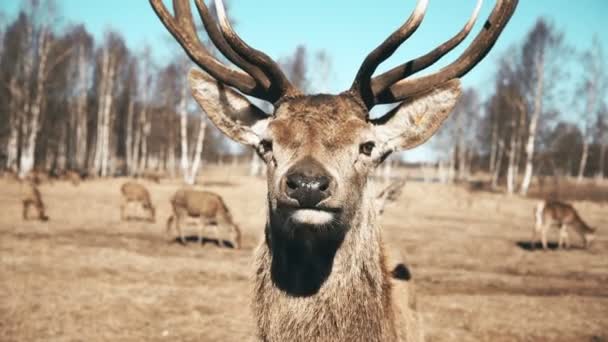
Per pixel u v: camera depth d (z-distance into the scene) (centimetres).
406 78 378
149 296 926
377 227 368
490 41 363
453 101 359
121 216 2003
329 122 329
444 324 847
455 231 2089
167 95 4416
